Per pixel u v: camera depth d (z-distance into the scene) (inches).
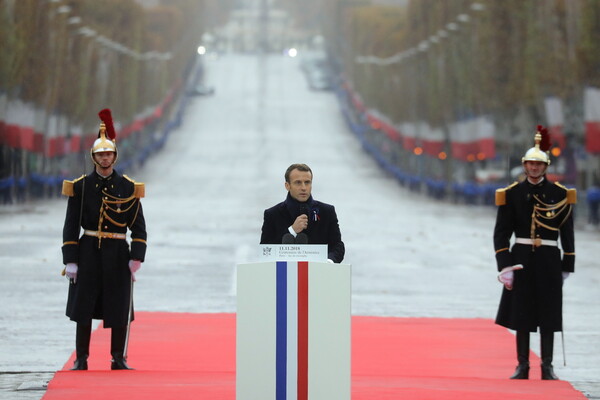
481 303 1389.0
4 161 4089.6
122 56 6988.2
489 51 4606.3
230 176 6294.3
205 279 1628.9
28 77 4109.3
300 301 558.6
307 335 557.9
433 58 5890.8
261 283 561.0
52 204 4416.8
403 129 6781.5
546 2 3902.6
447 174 5718.5
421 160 6318.9
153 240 2437.3
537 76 3993.6
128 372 749.9
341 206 4362.7
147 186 5511.8
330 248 681.6
